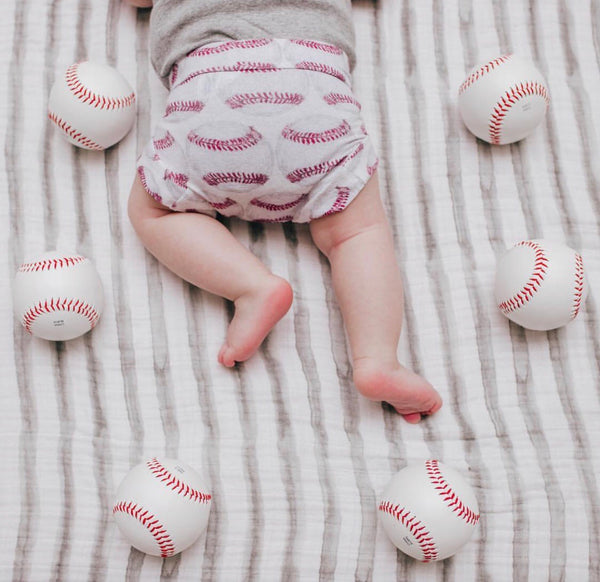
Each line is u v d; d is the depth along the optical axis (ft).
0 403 3.77
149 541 3.40
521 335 3.95
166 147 3.71
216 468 3.72
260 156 3.60
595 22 4.47
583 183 4.21
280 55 3.60
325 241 3.87
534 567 3.62
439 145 4.25
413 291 4.03
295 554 3.62
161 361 3.88
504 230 4.11
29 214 4.07
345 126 3.66
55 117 3.98
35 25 4.37
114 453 3.74
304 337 3.93
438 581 3.60
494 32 4.45
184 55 3.72
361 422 3.83
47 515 3.63
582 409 3.84
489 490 3.71
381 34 4.44
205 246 3.73
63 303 3.62
